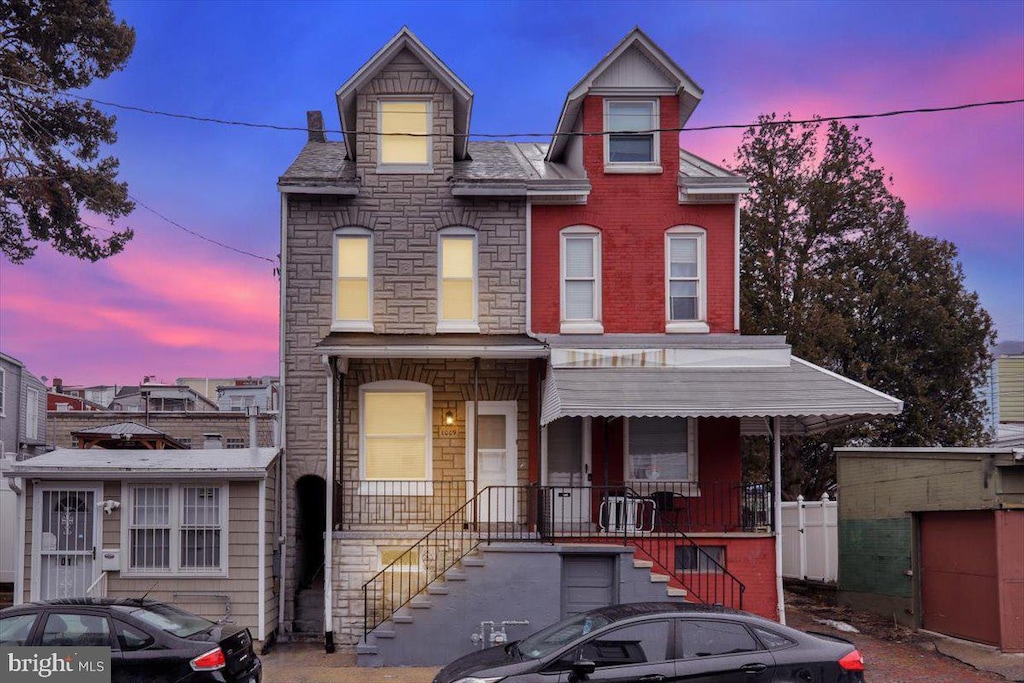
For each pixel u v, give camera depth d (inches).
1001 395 1266.0
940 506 611.2
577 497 673.0
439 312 679.7
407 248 684.1
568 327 682.8
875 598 690.2
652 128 711.7
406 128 695.7
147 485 591.8
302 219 680.4
